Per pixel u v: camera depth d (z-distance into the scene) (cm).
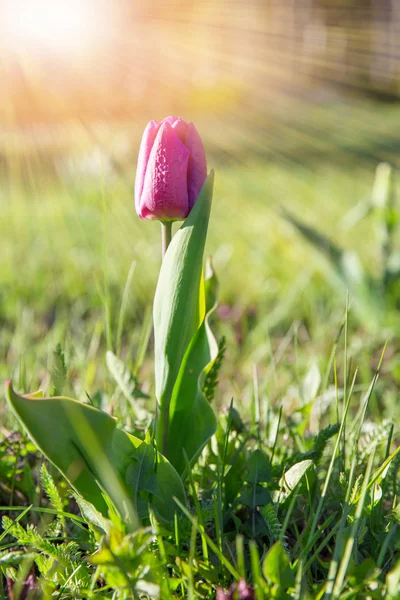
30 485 75
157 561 64
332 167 454
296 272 172
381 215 131
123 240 226
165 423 70
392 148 501
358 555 67
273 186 383
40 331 133
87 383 93
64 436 64
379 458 78
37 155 314
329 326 131
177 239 67
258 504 71
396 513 68
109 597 66
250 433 78
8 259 197
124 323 139
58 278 174
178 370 69
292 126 548
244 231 243
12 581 67
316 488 73
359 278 132
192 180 69
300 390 84
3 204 321
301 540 67
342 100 528
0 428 84
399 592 61
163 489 68
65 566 66
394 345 124
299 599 62
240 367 112
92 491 67
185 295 67
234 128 553
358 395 98
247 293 159
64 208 286
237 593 62
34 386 94
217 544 69
